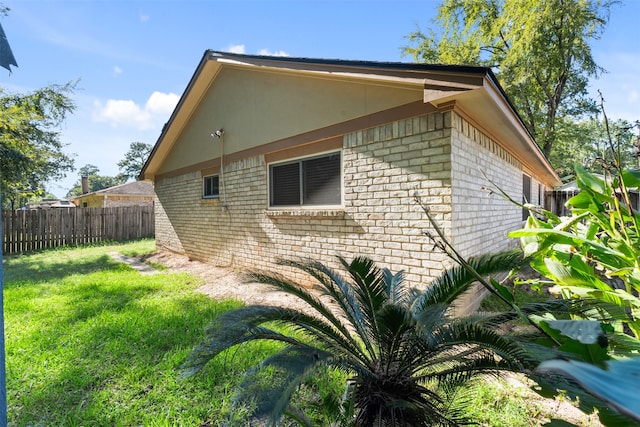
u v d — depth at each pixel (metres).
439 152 4.02
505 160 6.77
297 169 5.98
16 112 12.01
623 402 0.50
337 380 2.78
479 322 1.86
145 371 3.15
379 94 4.62
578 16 13.84
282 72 6.10
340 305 2.46
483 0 17.11
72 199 27.30
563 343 1.79
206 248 8.62
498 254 2.07
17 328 4.20
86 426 2.42
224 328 1.99
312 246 5.62
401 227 4.39
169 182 10.48
